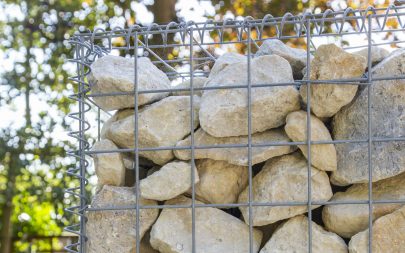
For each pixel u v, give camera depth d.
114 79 1.81
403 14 1.86
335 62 1.67
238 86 1.70
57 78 6.00
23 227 7.10
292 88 1.73
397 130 1.69
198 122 1.83
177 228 1.79
